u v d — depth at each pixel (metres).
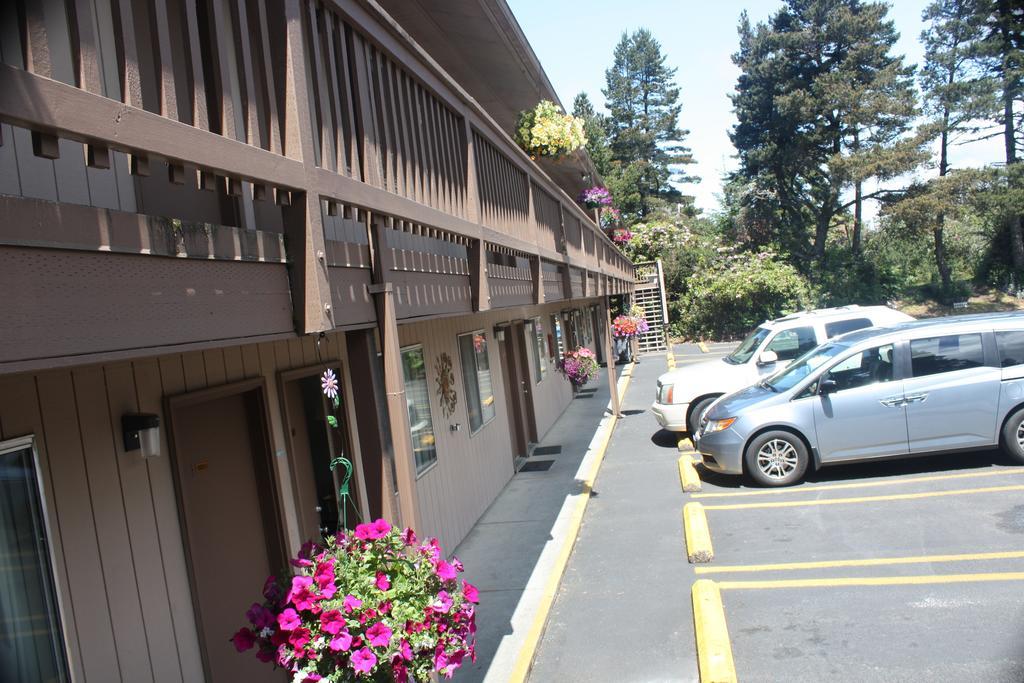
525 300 7.52
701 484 9.53
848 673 4.65
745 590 6.10
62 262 1.88
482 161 5.93
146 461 3.56
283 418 4.88
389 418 3.87
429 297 4.73
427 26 9.91
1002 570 5.83
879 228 47.00
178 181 2.26
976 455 9.19
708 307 40.56
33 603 2.86
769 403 9.10
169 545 3.63
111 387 3.40
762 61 46.50
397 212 3.89
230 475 4.38
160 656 3.48
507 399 12.42
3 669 2.71
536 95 13.73
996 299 43.44
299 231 2.97
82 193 3.03
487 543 8.11
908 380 8.75
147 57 3.58
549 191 8.81
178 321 2.30
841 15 43.66
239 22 2.70
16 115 1.69
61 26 2.96
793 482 8.98
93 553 3.17
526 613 6.03
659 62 59.28
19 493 2.87
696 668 4.91
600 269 14.32
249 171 2.57
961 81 42.41
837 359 9.03
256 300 2.75
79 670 3.02
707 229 49.84
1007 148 43.56
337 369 5.70
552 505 9.34
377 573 3.31
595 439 13.48
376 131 3.89
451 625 3.37
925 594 5.59
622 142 58.19
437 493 7.59
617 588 6.46
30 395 2.95
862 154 41.28
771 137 46.50
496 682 4.92
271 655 3.15
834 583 6.00
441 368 8.33
